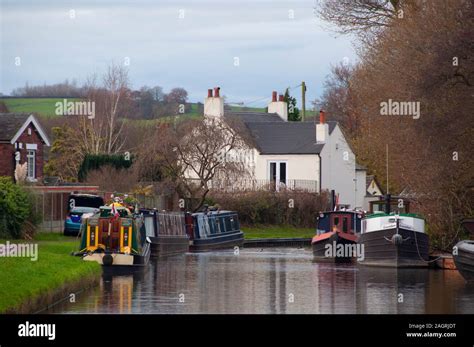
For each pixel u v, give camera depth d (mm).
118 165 133625
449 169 80500
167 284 71250
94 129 164000
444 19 80250
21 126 112438
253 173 145625
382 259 86062
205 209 121312
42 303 53438
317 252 98250
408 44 84062
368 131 104188
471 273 71812
